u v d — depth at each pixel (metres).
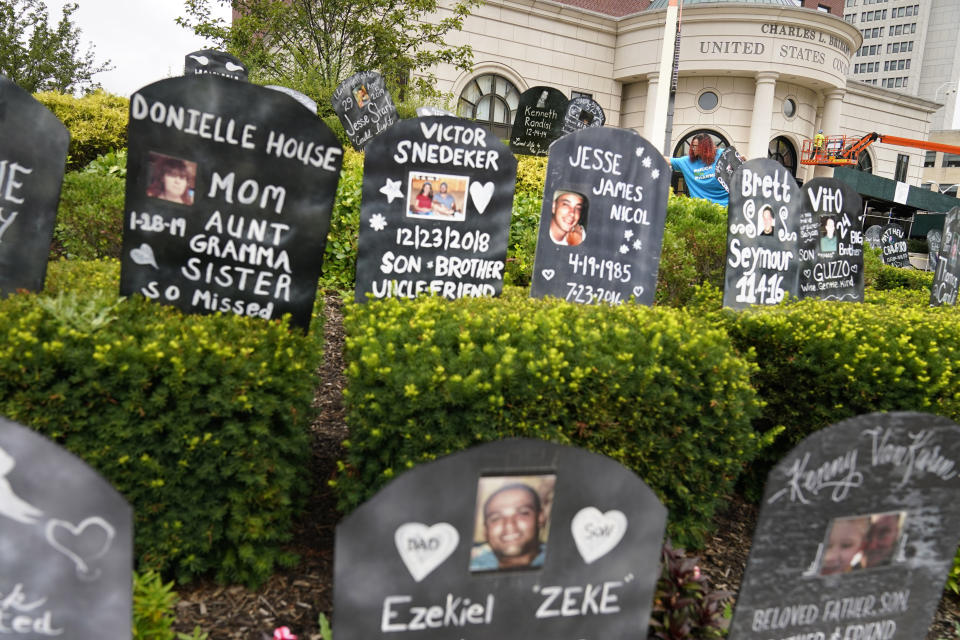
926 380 3.29
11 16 19.12
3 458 1.29
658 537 1.66
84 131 8.41
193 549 2.48
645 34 21.06
